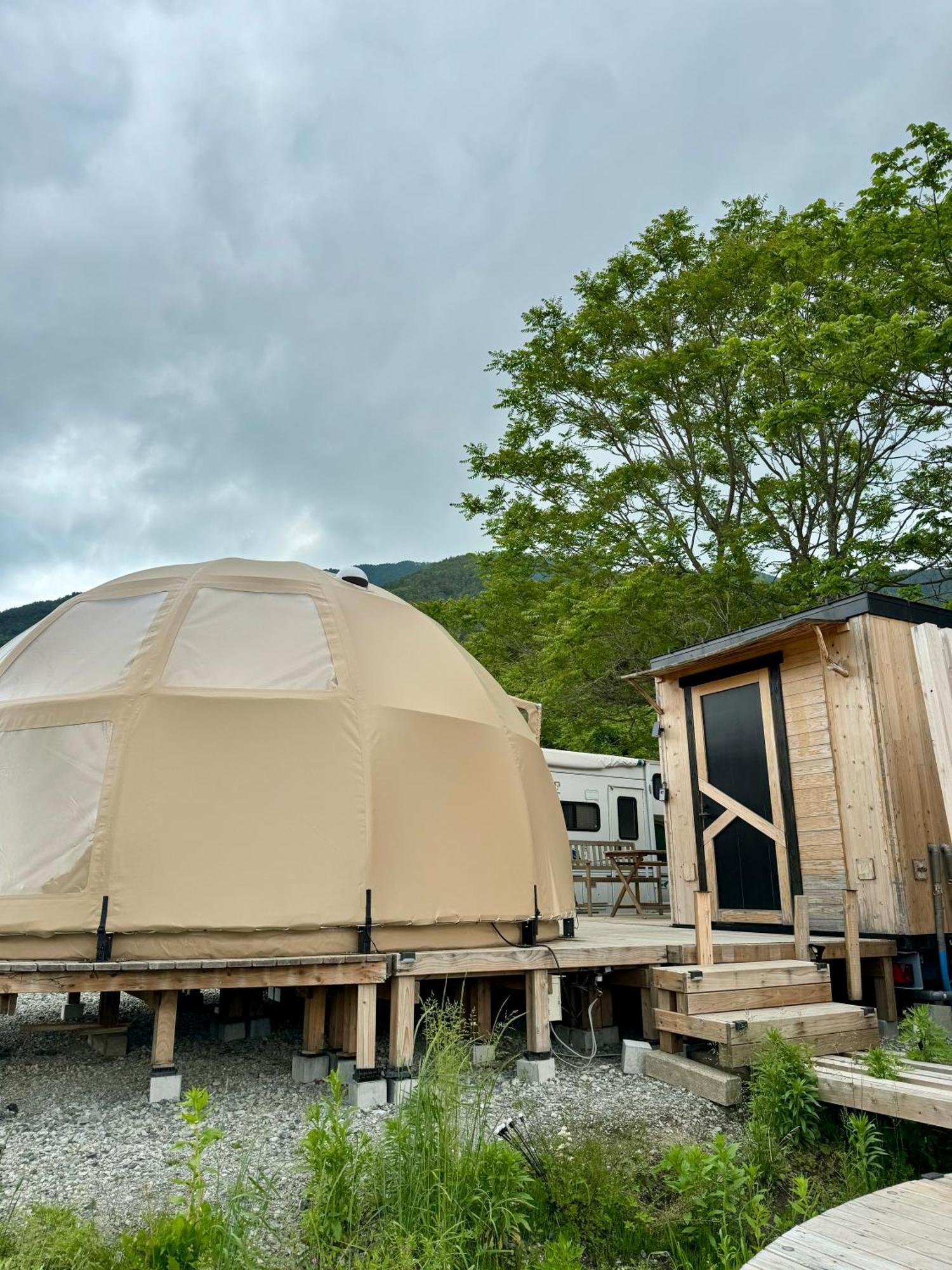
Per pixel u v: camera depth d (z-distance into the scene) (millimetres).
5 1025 6926
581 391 16688
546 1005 5348
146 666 5637
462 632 20172
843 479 15656
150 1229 2746
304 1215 2922
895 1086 3934
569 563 16984
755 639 8242
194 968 4637
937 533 12711
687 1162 3240
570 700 17234
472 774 6266
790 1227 3180
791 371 13719
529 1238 3139
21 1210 3145
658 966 5676
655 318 15852
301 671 5895
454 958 5102
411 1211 2947
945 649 5414
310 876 5188
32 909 4910
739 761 8797
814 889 7738
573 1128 4184
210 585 6297
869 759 7363
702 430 16250
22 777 5402
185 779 5227
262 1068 5422
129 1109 4484
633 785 15062
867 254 11195
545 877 6602
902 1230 2039
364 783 5551
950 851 7355
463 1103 3770
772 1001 5555
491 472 17562
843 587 12945
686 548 16125
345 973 4852
